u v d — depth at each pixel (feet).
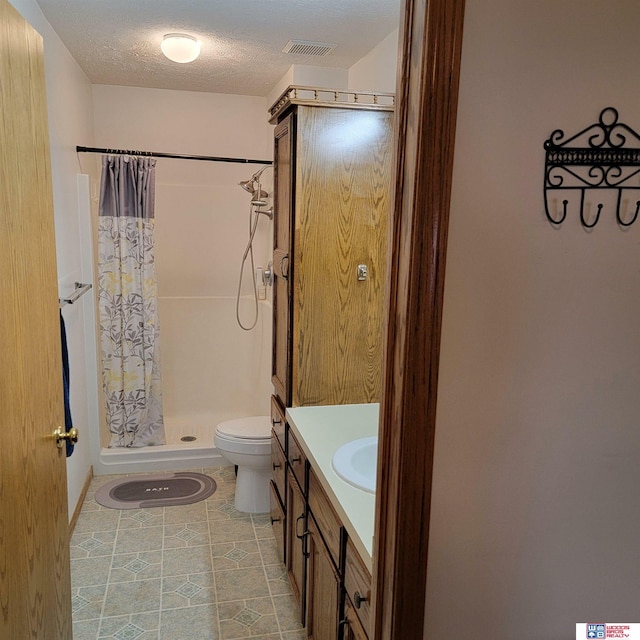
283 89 11.24
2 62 3.75
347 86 10.62
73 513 9.26
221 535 9.12
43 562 4.71
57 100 8.61
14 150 4.01
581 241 3.01
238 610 7.30
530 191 2.89
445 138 2.70
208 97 12.94
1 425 3.70
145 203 10.98
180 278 13.62
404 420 2.98
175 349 13.85
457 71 2.66
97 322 11.31
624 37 2.85
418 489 3.08
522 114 2.81
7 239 3.84
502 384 3.08
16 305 4.03
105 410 12.11
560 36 2.78
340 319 7.56
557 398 3.17
